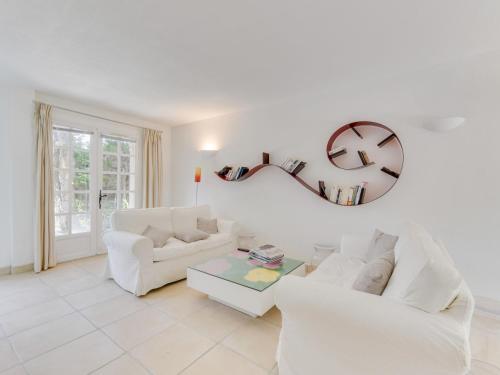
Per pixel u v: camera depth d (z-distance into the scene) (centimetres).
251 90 327
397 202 280
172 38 211
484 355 180
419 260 123
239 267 256
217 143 450
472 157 243
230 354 178
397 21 188
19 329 202
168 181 522
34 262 329
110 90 329
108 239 292
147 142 468
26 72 277
